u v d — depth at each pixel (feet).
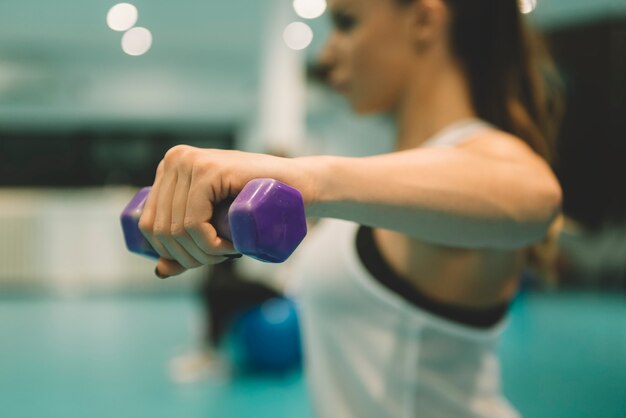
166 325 19.03
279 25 20.90
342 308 2.48
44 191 29.37
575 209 24.97
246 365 13.30
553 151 2.81
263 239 1.21
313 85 27.91
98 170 33.32
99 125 33.17
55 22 25.48
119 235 26.96
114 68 30.27
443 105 2.56
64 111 31.14
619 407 9.56
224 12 24.52
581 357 13.46
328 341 2.56
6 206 26.18
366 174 1.47
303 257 2.91
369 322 2.41
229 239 1.28
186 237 1.28
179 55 29.81
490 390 2.42
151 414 10.63
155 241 1.34
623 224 24.82
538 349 14.42
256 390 12.01
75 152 33.17
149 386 12.35
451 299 2.32
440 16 2.52
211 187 1.25
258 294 13.50
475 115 2.58
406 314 2.33
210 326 13.50
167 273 1.38
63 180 33.09
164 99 30.71
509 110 2.59
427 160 1.61
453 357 2.34
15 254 26.16
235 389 12.09
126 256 26.99
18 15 24.68
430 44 2.55
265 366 13.19
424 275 2.31
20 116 31.48
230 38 27.55
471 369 2.36
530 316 18.65
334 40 2.67
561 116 3.06
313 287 2.66
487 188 1.58
